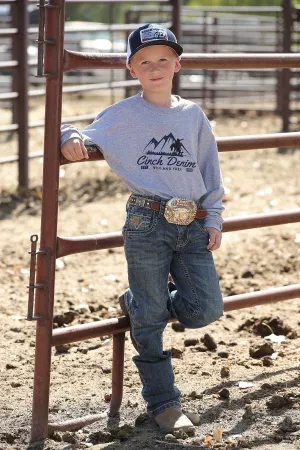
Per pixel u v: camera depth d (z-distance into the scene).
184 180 4.46
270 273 8.15
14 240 9.40
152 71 4.40
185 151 4.47
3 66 11.30
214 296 4.55
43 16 4.36
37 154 12.06
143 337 4.57
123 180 4.51
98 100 21.17
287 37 15.42
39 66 4.39
